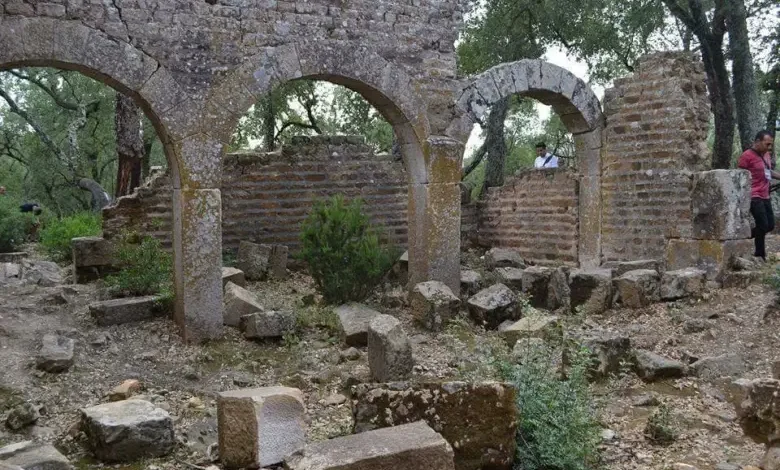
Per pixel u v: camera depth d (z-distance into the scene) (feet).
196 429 18.01
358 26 28.91
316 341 25.98
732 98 51.60
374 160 43.27
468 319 28.45
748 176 31.65
